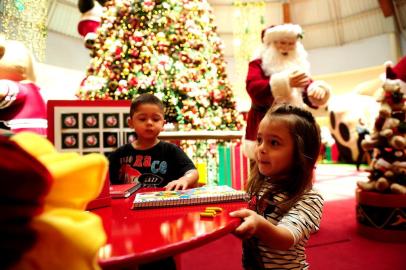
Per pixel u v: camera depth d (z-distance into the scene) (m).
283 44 2.78
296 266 1.04
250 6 9.77
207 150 3.42
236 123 3.88
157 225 0.72
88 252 0.37
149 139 1.82
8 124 2.53
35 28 4.18
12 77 2.66
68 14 6.89
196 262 2.16
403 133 2.58
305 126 1.06
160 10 3.42
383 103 2.65
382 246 2.43
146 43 3.29
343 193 4.65
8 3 3.85
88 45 3.79
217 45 3.99
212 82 3.62
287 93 2.43
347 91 10.70
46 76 6.16
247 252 1.11
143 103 1.77
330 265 2.10
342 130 9.16
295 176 1.05
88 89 3.24
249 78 2.73
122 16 3.49
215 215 0.81
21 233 0.37
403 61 2.78
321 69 11.30
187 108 3.29
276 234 0.85
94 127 1.39
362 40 10.53
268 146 1.06
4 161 0.36
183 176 1.57
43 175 0.38
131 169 1.77
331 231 2.81
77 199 0.45
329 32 11.00
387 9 9.59
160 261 1.46
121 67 3.28
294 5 11.05
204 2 3.74
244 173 3.40
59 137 1.33
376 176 2.70
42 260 0.37
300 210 0.99
